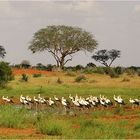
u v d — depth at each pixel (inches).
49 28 5388.8
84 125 1528.1
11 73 3518.7
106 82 3759.8
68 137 1326.3
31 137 1328.7
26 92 3063.5
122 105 2378.2
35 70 4690.0
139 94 2994.6
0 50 6205.7
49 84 3619.6
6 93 3011.8
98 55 6441.9
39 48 5364.2
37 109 2271.2
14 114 1684.3
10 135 1369.3
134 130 1472.7
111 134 1359.5
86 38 5369.1
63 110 2237.9
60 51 5354.3
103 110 2124.8
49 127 1418.6
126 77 4067.4
